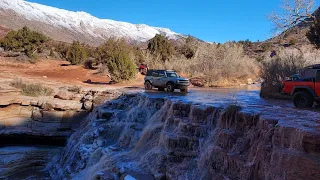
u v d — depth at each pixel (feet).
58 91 70.13
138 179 30.37
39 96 67.05
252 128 26.61
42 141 63.52
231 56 103.40
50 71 109.70
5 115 60.29
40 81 80.53
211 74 89.30
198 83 88.99
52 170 49.11
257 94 58.80
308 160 18.28
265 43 181.06
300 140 19.71
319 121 24.17
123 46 126.72
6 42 143.33
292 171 18.99
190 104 36.96
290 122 23.53
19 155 54.95
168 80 66.54
